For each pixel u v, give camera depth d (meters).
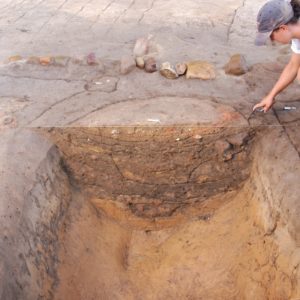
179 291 3.17
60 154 3.27
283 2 2.42
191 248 3.36
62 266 2.90
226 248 3.21
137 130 3.17
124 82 3.62
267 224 2.90
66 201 3.21
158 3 5.09
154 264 3.37
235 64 3.64
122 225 3.54
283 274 2.62
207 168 3.28
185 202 3.44
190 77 3.62
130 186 3.39
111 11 4.88
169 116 3.23
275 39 2.57
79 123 3.22
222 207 3.42
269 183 2.93
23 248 2.62
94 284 3.05
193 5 5.01
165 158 3.25
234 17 4.72
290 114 3.23
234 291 3.02
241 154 3.22
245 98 3.41
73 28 4.50
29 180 2.91
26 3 5.14
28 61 3.86
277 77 3.61
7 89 3.58
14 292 2.40
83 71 3.75
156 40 4.11
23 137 3.12
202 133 3.16
